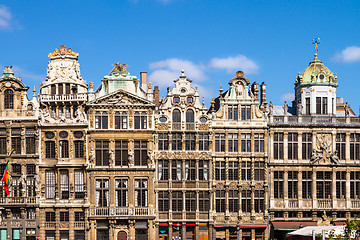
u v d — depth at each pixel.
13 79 68.69
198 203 69.00
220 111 70.12
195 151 69.31
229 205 69.69
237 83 70.81
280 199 70.06
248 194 69.88
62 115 68.88
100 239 68.06
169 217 68.50
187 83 70.19
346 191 70.62
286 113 71.06
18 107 69.06
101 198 68.25
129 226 67.81
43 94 68.81
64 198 68.31
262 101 76.31
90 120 68.69
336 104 79.00
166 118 69.44
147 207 68.19
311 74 73.25
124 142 69.06
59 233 67.75
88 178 68.06
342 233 51.25
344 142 71.31
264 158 70.06
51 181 68.75
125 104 68.88
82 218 68.00
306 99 73.19
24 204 67.50
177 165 69.31
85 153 68.38
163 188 68.81
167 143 69.25
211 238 68.69
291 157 70.62
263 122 70.31
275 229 68.56
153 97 76.88
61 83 69.12
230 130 69.94
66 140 68.69
